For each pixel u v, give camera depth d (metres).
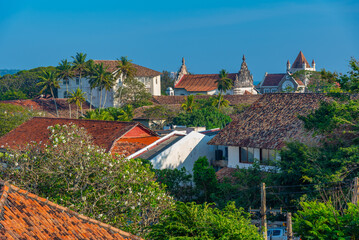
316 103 48.94
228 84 166.50
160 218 27.22
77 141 30.39
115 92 138.88
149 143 52.59
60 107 129.25
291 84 172.62
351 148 36.62
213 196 40.78
